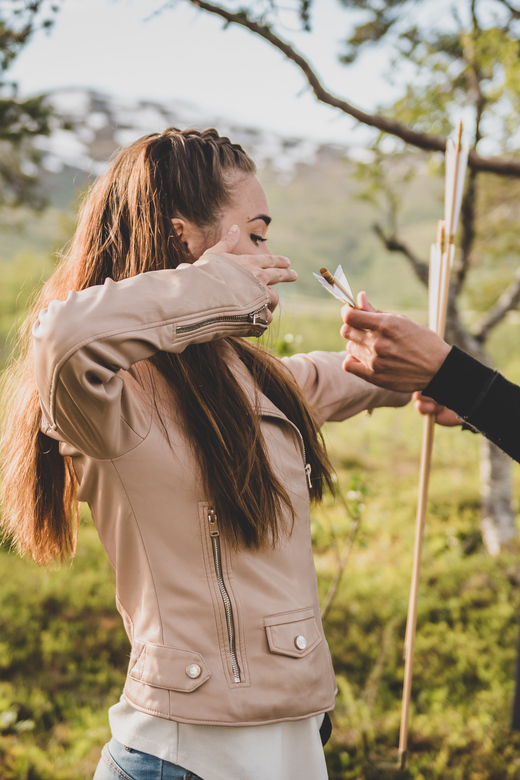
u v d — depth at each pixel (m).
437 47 4.72
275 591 1.11
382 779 2.94
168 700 1.04
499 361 13.80
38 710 3.51
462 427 1.67
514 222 7.04
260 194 1.29
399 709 3.47
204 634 1.06
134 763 1.07
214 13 2.24
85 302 0.94
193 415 1.11
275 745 1.07
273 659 1.07
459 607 4.76
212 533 1.08
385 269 49.12
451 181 1.55
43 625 4.65
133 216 1.25
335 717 3.38
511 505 6.03
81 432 0.99
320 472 1.40
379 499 7.32
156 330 0.96
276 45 2.31
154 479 1.07
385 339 1.21
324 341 12.86
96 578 5.30
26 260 19.98
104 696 3.76
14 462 1.27
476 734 3.21
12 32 2.37
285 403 1.36
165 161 1.26
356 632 4.34
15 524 1.32
